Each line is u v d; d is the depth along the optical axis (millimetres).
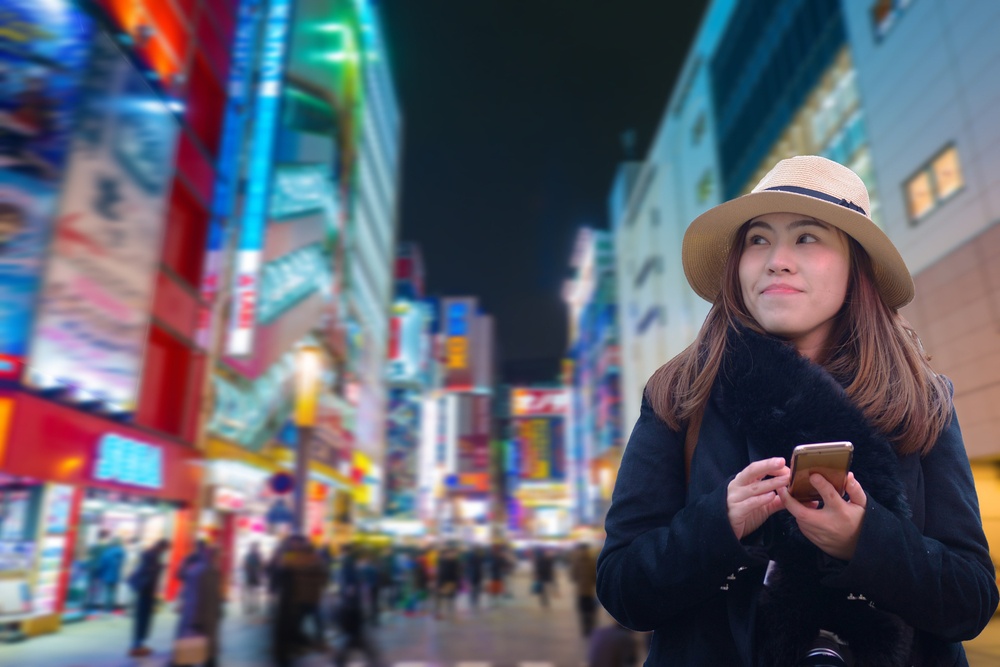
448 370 156000
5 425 10820
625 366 64062
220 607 8797
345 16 42750
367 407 54625
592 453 108062
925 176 17891
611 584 872
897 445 831
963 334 16484
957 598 734
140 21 15203
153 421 17422
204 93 20328
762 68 29656
